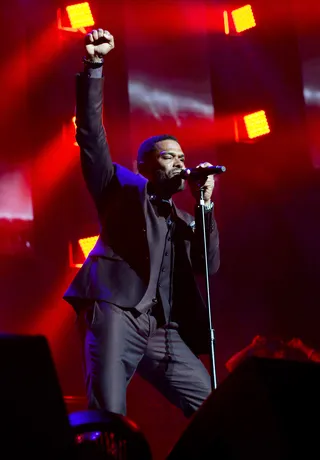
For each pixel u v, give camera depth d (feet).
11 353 6.11
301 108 31.24
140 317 11.93
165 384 12.71
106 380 11.25
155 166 12.85
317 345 30.81
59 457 6.15
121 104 28.94
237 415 7.40
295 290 31.17
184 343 12.73
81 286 11.96
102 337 11.50
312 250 31.22
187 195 28.40
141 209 12.14
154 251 12.09
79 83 11.78
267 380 7.30
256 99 31.60
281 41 31.50
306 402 7.13
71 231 28.40
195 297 12.55
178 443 7.65
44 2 28.73
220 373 29.35
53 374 6.25
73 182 28.68
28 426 6.08
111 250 12.10
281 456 7.18
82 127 11.80
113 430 7.58
